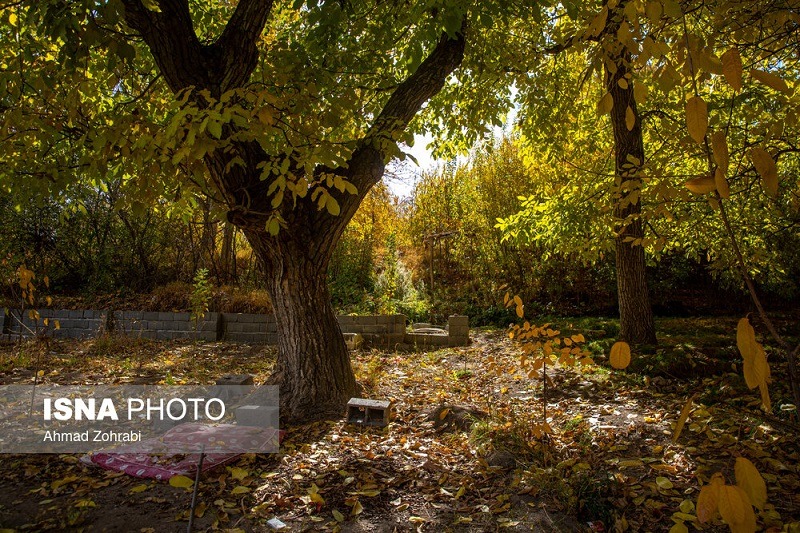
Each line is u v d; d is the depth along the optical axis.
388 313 11.09
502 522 2.77
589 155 8.15
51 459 3.74
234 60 4.05
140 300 11.18
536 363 3.64
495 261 13.46
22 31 4.84
